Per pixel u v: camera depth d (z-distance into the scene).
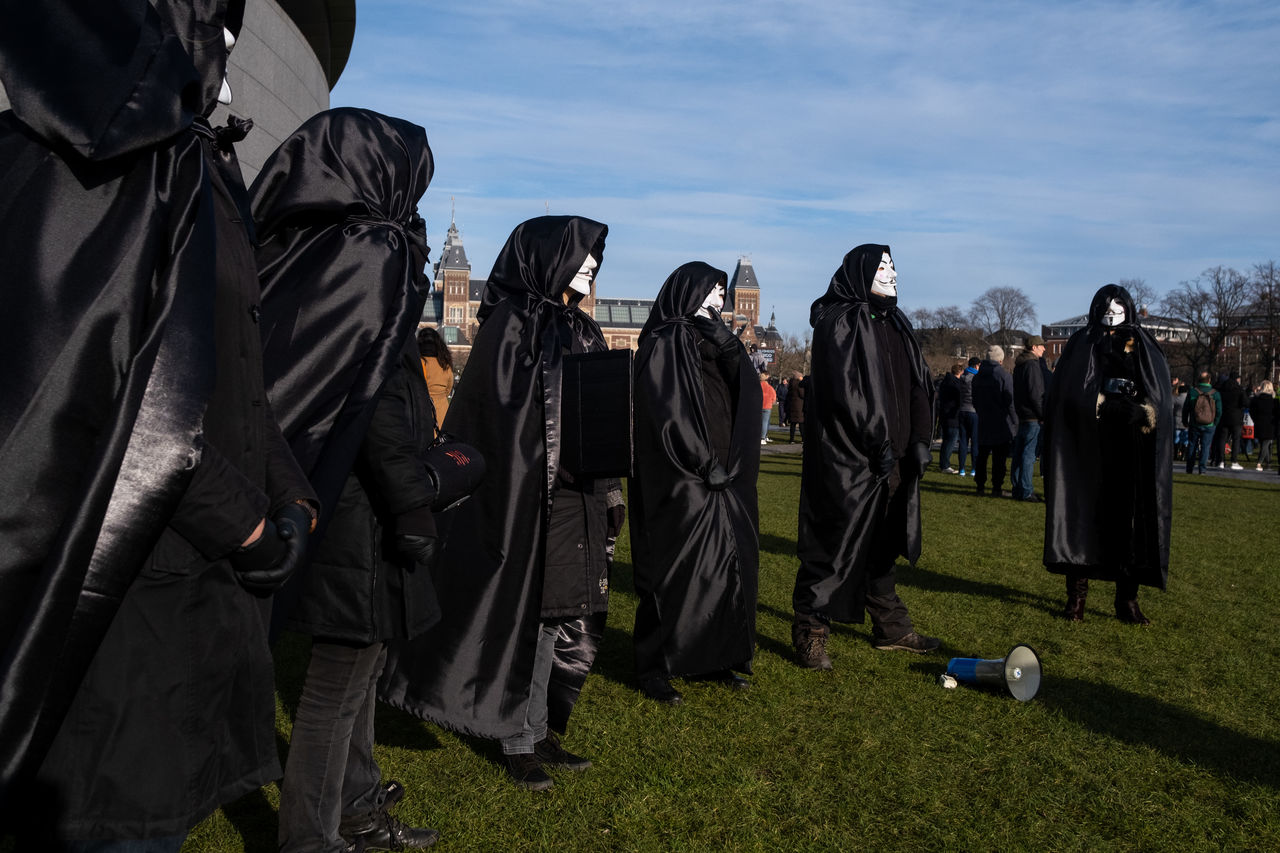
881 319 5.43
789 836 3.32
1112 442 6.21
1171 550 9.49
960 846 3.27
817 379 5.27
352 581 2.67
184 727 1.80
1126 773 3.91
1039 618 6.48
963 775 3.86
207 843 3.12
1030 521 11.15
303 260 2.77
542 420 3.69
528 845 3.20
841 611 5.21
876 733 4.26
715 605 4.71
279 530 1.92
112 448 1.60
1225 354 73.75
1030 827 3.42
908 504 5.42
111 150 1.66
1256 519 12.32
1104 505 6.25
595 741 4.12
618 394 3.57
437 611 2.90
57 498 1.59
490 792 3.57
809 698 4.73
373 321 2.68
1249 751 4.20
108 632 1.72
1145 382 6.16
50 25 1.71
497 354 3.81
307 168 2.77
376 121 2.92
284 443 2.12
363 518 2.69
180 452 1.65
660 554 4.74
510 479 3.66
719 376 4.96
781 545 9.00
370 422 2.59
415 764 3.82
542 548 3.65
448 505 2.86
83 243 1.67
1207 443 20.09
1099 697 4.85
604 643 5.74
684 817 3.42
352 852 3.01
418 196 2.97
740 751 4.03
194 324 1.72
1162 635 6.14
